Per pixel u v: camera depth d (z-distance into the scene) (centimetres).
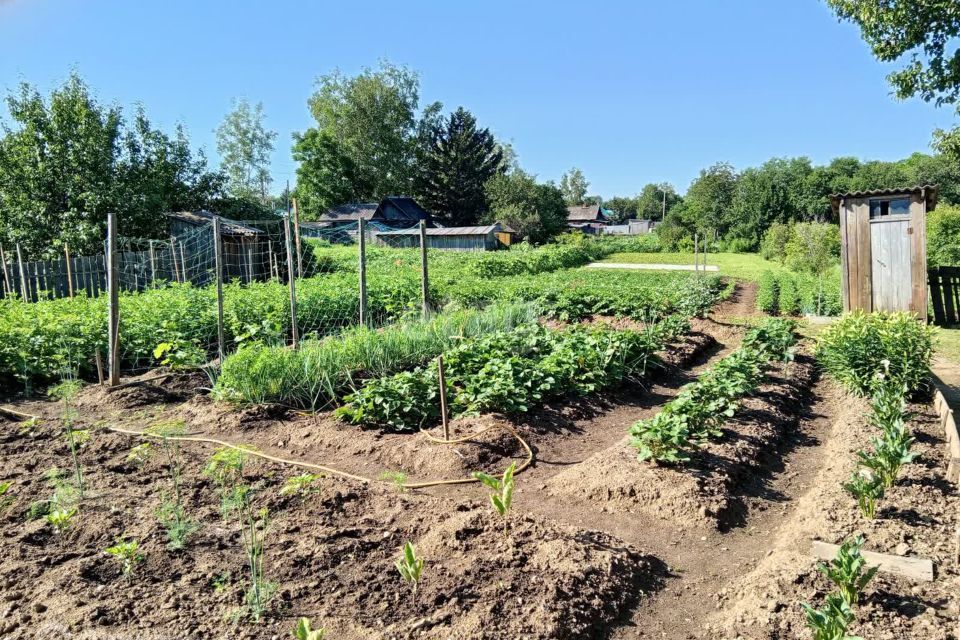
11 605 348
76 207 2239
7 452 597
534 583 374
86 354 941
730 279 2630
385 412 677
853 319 818
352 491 505
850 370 757
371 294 1471
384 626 336
